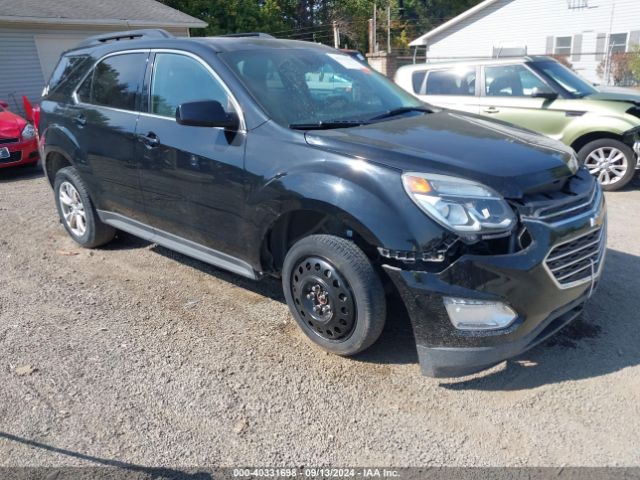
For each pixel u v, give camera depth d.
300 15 39.31
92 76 4.93
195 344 3.63
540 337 3.10
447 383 3.18
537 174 3.03
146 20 18.56
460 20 28.05
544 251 2.88
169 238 4.41
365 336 3.20
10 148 8.84
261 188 3.43
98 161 4.73
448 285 2.85
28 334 3.78
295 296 3.51
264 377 3.26
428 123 3.73
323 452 2.67
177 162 3.97
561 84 7.51
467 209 2.82
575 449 2.65
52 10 16.47
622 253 5.00
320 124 3.54
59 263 5.09
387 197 2.94
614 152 7.24
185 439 2.77
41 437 2.79
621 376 3.19
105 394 3.12
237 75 3.75
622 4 24.25
